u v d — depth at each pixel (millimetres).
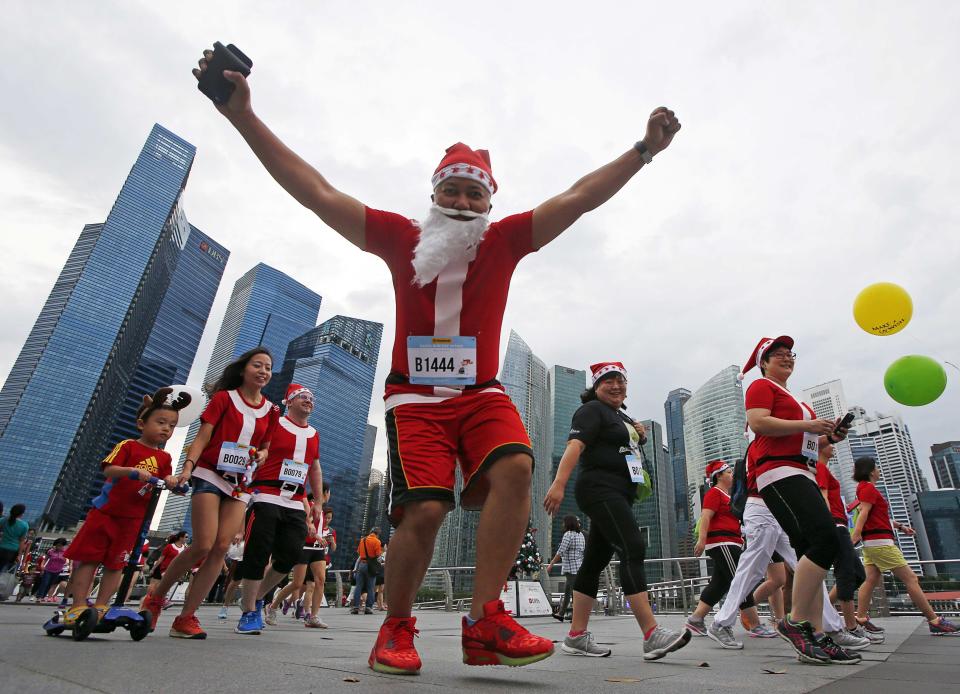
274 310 194000
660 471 122812
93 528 3527
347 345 169875
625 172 2248
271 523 4547
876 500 5859
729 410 115812
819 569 3043
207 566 3650
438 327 2148
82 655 2146
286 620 7887
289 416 5066
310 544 6215
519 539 2002
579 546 9148
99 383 134625
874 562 5758
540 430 104312
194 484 3699
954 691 1834
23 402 124688
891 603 8977
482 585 1982
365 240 2332
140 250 148125
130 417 160750
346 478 157875
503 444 2012
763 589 5441
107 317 138750
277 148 2240
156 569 10469
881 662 2898
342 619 7914
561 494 3471
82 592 3439
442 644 3781
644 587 3234
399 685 1669
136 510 3691
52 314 134375
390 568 2045
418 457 2021
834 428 3131
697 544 5625
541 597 10195
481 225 2229
